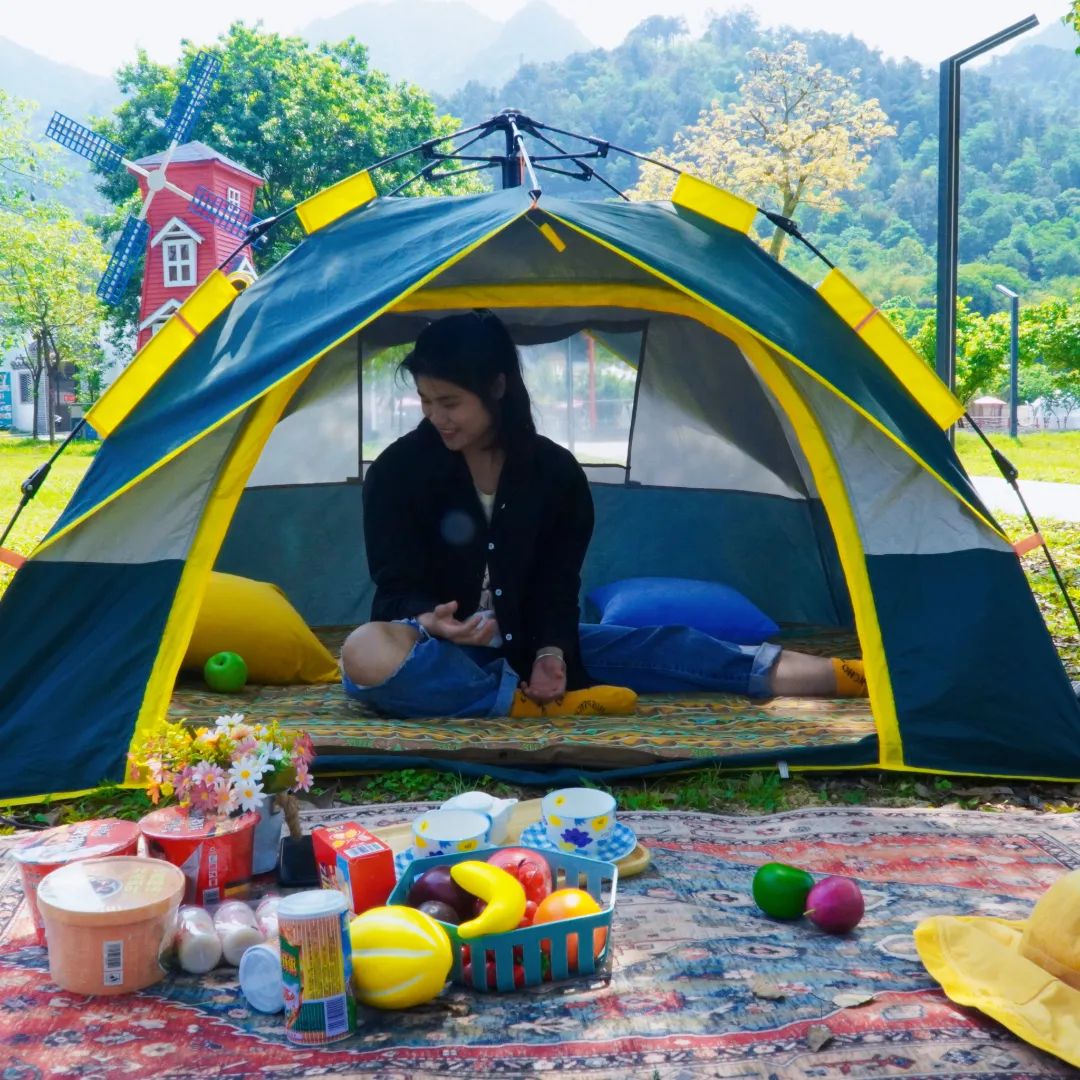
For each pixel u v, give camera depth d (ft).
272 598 14.46
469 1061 6.20
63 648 11.16
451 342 11.36
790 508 18.65
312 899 6.54
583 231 11.03
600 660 13.57
